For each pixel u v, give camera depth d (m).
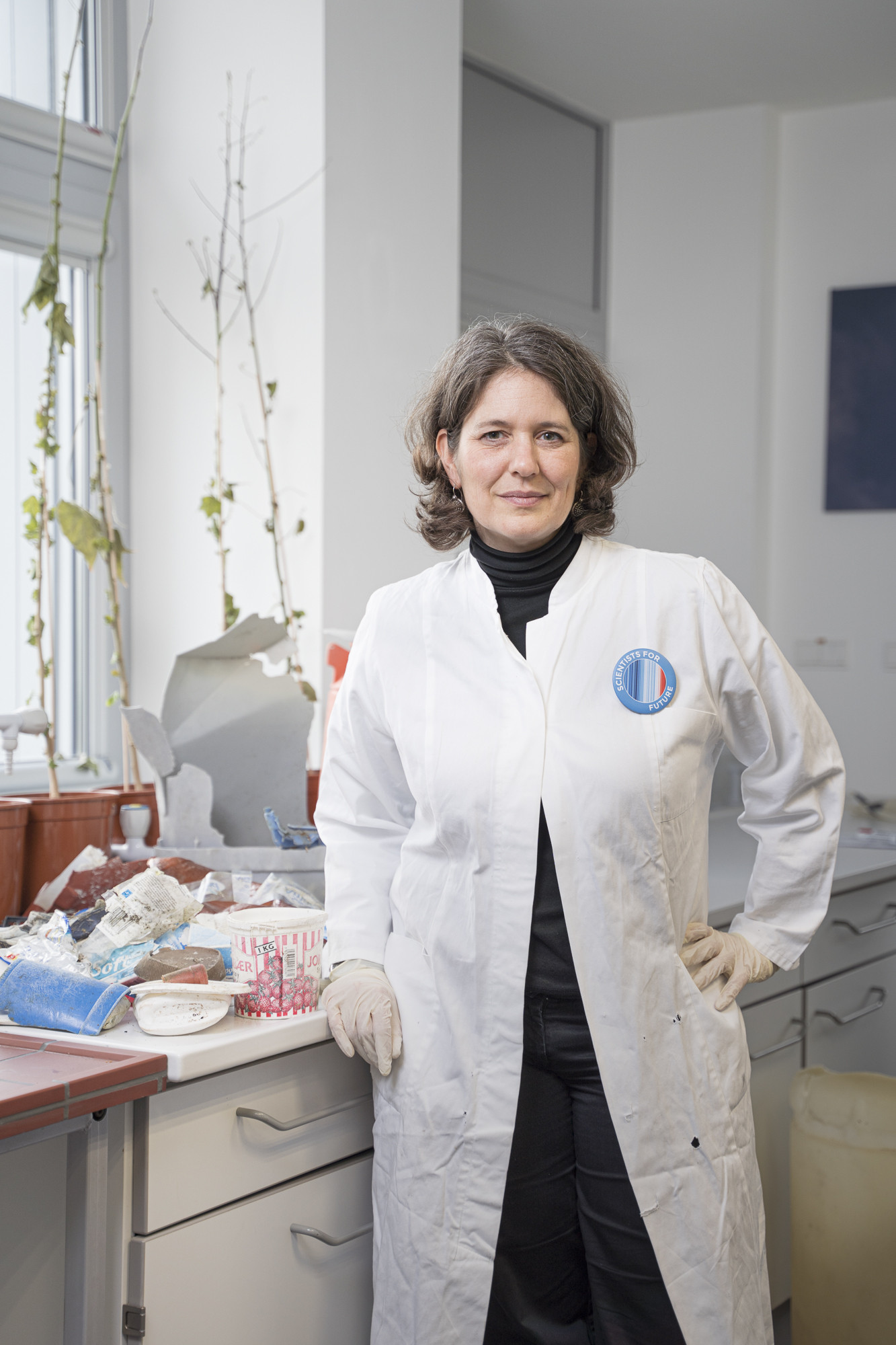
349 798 1.31
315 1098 1.25
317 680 2.01
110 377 2.17
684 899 1.17
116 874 1.46
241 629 1.56
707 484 3.24
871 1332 1.80
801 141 3.23
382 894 1.27
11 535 2.06
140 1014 1.09
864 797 2.96
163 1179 1.07
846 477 3.20
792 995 2.00
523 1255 1.17
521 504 1.14
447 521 1.26
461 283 2.83
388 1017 1.16
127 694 2.14
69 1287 1.05
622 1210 1.12
